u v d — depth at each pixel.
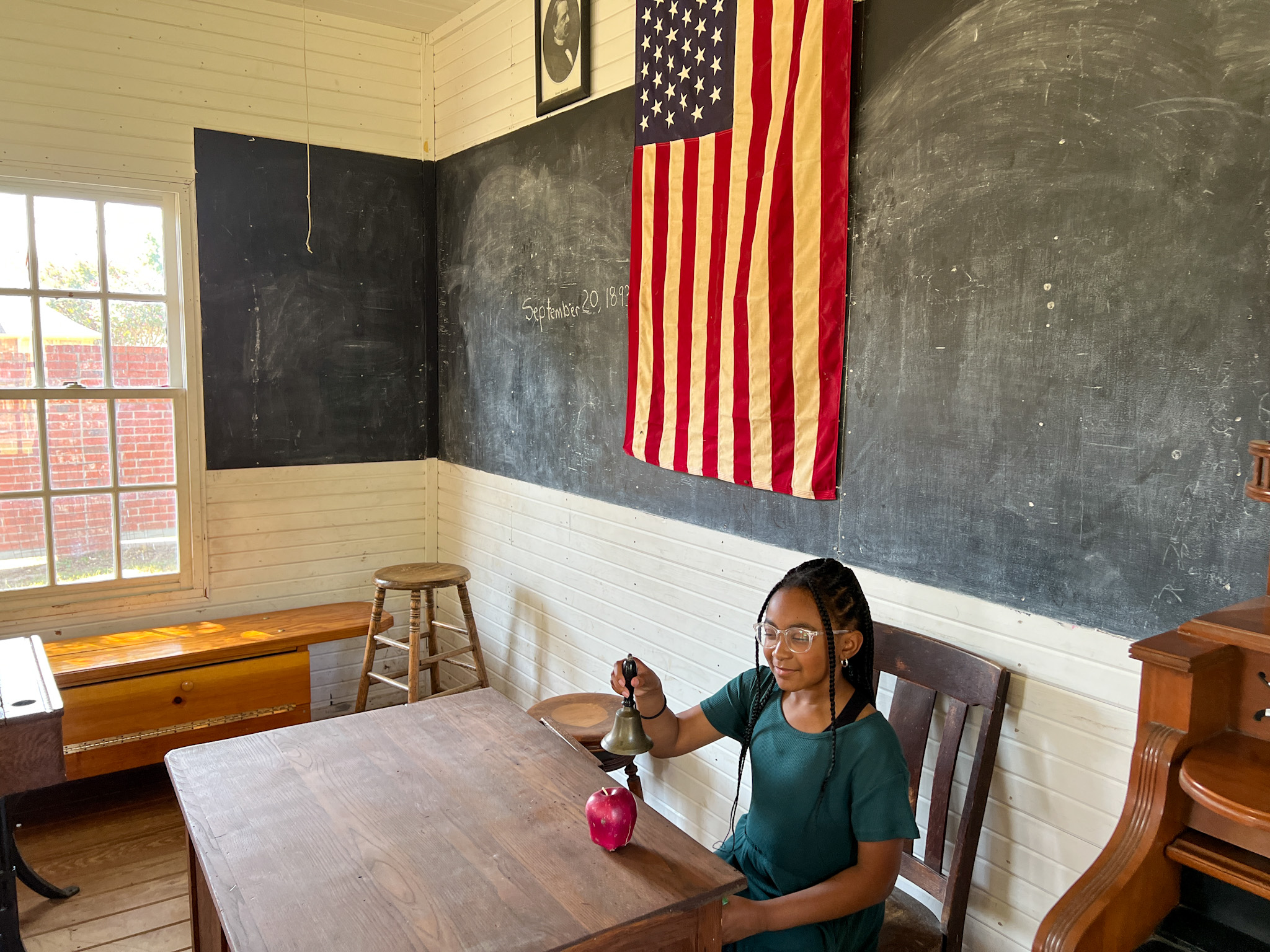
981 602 1.95
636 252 2.91
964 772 1.99
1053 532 1.80
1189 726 1.28
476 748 1.83
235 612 4.07
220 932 1.65
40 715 2.11
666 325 2.81
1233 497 1.52
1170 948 1.33
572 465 3.42
